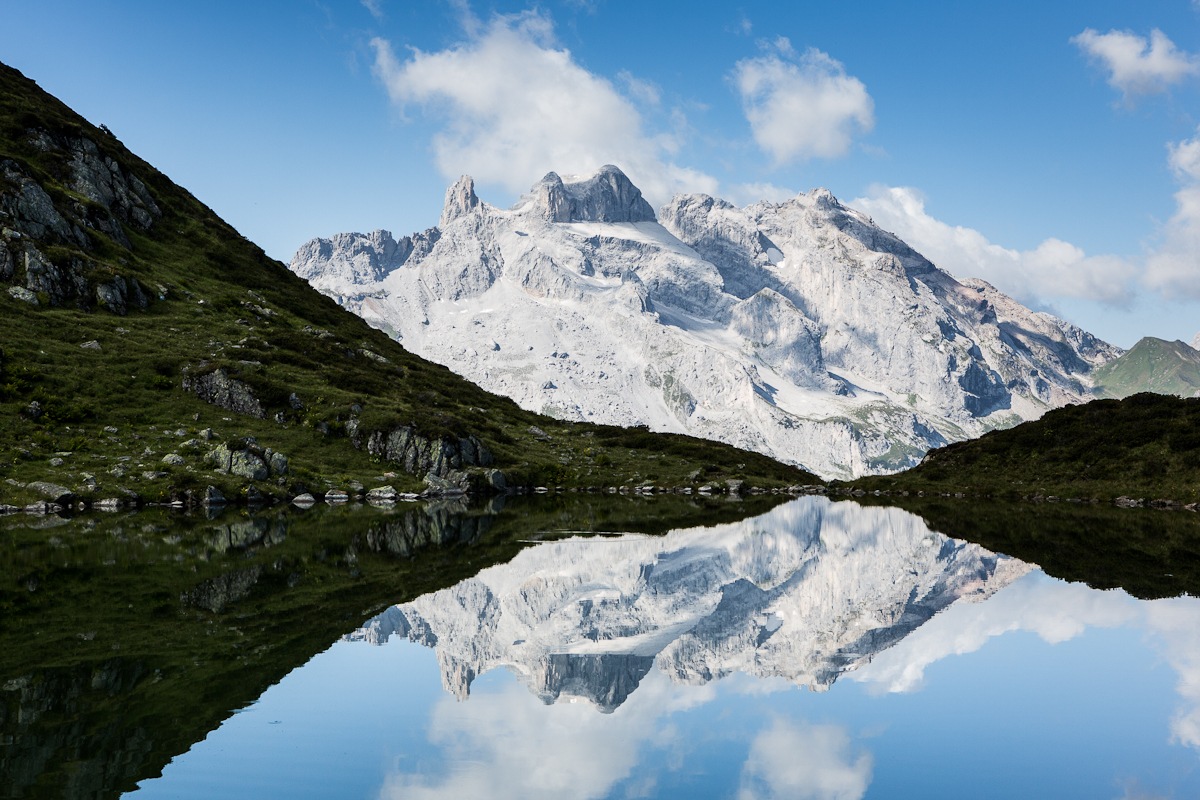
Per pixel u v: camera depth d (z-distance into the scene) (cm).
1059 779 2098
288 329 16688
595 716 2638
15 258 13275
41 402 10600
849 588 5097
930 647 3616
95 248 15362
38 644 3278
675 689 2973
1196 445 12850
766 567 5944
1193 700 2808
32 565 5191
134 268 15700
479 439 13900
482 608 4338
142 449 10375
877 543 7338
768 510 10975
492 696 2838
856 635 3834
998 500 12875
